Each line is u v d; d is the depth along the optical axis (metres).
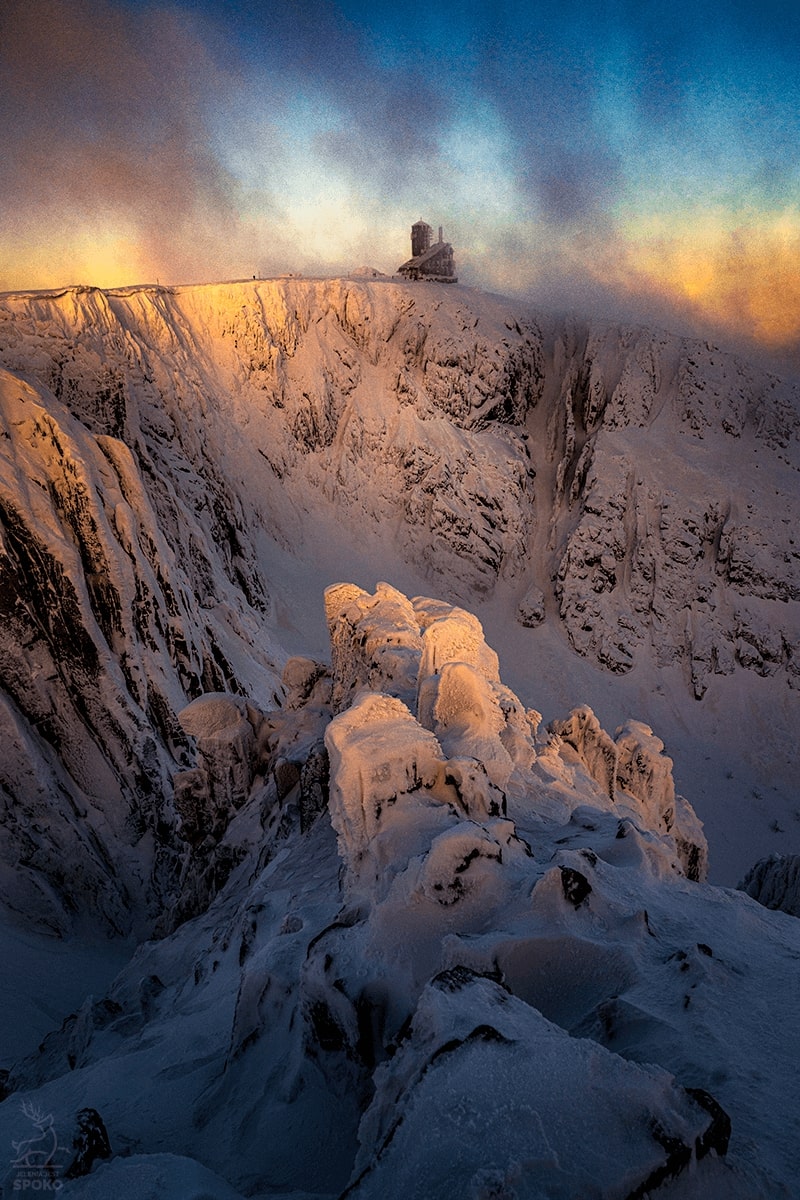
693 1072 2.57
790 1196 2.03
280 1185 2.99
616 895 3.88
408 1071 2.45
